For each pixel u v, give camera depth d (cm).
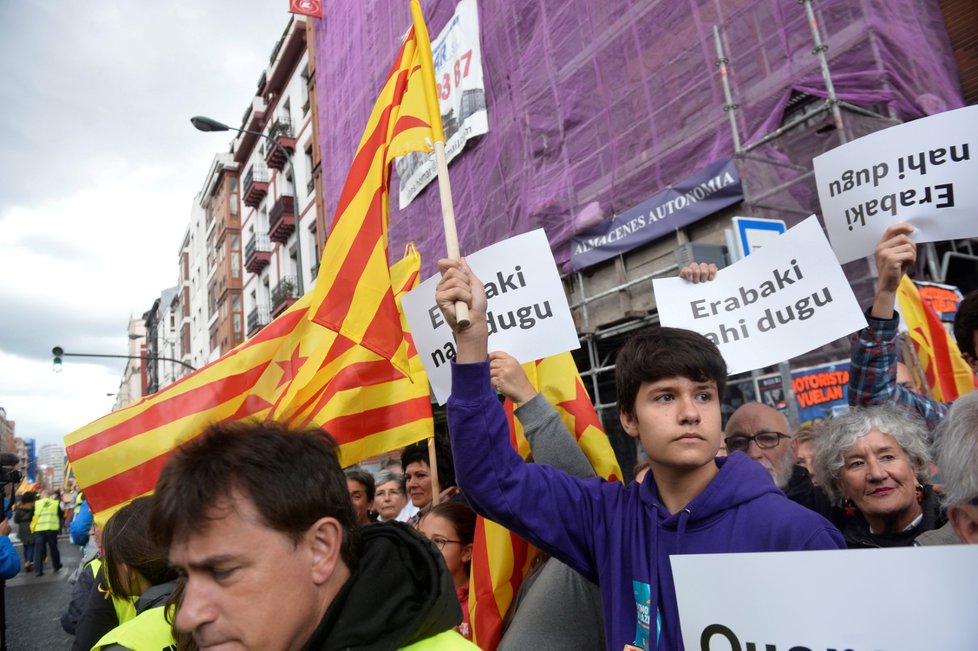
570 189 798
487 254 254
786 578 123
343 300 302
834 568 118
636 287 755
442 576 123
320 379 343
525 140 866
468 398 178
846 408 226
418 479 446
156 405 348
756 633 125
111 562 209
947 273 670
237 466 108
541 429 212
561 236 797
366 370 343
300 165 2130
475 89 959
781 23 605
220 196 3503
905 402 268
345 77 1499
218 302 3472
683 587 135
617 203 745
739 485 154
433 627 119
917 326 385
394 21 1255
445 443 448
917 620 109
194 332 4525
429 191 1116
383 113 306
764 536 146
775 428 297
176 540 109
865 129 582
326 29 1638
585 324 758
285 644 107
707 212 639
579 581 191
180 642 131
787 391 481
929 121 239
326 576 113
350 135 1467
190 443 116
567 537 176
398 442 340
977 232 230
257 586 105
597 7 787
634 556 162
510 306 249
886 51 557
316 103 1888
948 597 107
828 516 249
